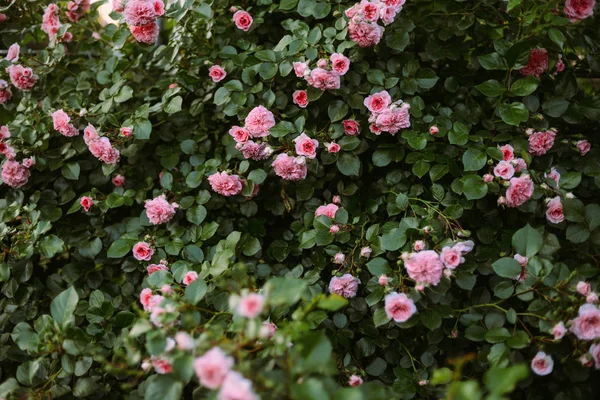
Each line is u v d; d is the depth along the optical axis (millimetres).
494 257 1487
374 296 1410
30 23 1848
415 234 1423
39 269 1669
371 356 1495
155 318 1253
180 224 1647
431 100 1689
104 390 1444
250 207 1626
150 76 1838
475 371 1438
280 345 1195
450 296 1432
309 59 1546
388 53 1610
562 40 1523
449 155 1550
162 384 1205
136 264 1584
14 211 1580
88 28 1822
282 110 1635
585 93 1752
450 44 1665
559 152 1592
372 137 1569
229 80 1680
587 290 1309
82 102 1702
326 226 1509
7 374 1545
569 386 1408
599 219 1413
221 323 1328
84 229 1648
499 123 1593
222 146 1694
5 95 1753
